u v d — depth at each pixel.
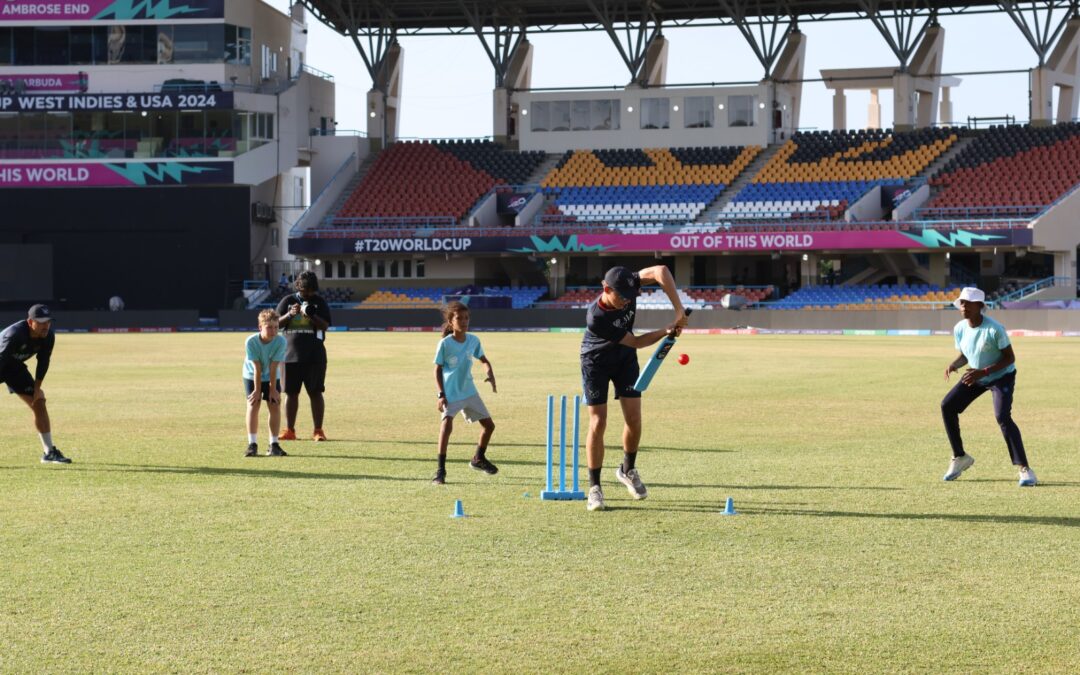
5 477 14.09
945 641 7.51
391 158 75.00
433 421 20.56
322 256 71.94
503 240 68.06
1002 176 65.62
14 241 70.12
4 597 8.52
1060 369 32.50
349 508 11.91
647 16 72.56
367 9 75.19
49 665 7.10
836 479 13.79
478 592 8.64
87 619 7.99
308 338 17.80
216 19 70.06
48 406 23.19
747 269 71.19
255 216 71.81
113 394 25.92
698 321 62.59
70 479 13.92
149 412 22.02
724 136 72.31
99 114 70.44
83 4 69.88
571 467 14.85
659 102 73.00
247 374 16.09
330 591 8.66
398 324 66.06
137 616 8.05
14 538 10.49
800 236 64.81
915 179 67.56
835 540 10.37
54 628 7.80
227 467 14.94
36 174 69.75
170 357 40.31
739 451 16.31
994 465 14.92
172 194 70.31
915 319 58.75
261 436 18.39
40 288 67.88
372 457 15.88
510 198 71.69
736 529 10.84
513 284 74.44
